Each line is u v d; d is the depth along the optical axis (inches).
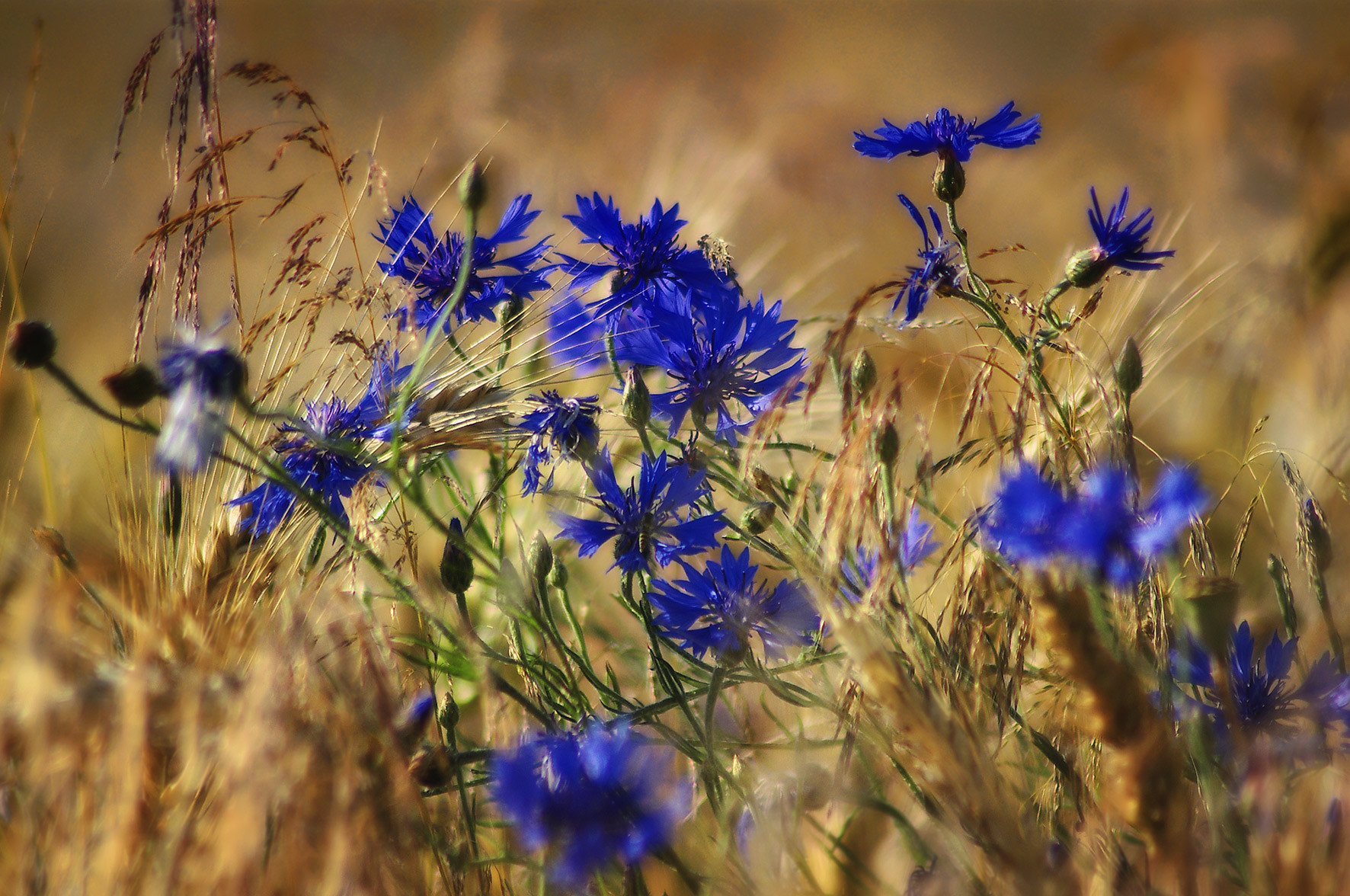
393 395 32.0
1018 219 64.3
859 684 30.1
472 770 31.5
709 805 31.7
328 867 28.3
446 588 31.1
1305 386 39.0
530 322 32.9
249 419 32.1
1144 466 35.2
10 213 35.0
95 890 28.4
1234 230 54.7
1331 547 31.2
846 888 30.6
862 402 30.1
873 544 30.4
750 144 63.3
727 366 32.1
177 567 31.8
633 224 32.6
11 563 31.2
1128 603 30.4
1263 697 30.3
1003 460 30.9
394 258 33.0
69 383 29.2
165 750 29.6
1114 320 35.3
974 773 28.8
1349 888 28.5
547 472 32.9
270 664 28.5
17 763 28.9
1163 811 28.4
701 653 31.7
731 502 35.7
